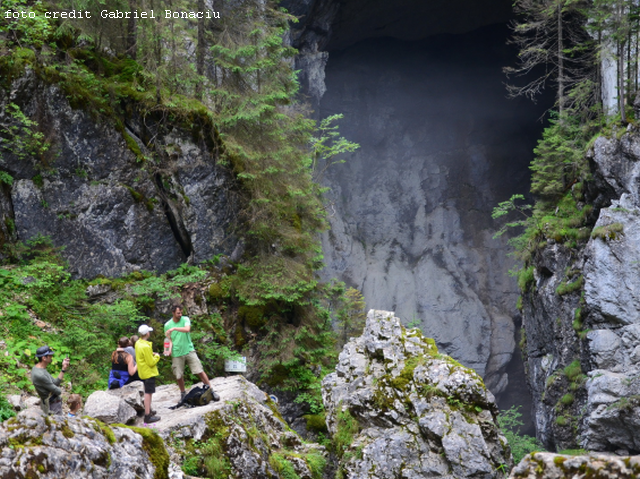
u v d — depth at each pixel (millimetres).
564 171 31859
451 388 11359
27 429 5043
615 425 22000
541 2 32719
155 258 17172
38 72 15344
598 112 30016
